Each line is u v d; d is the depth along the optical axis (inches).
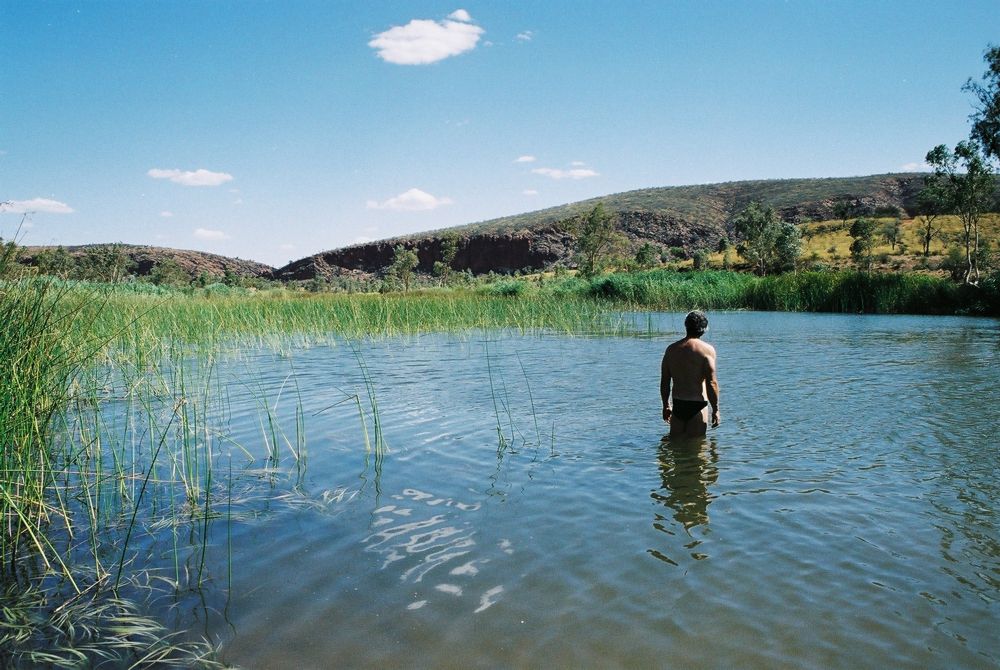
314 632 138.3
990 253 2223.2
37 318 220.4
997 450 263.3
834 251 3779.5
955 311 1227.9
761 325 971.9
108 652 131.3
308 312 860.6
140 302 679.1
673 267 3929.6
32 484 197.9
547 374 475.2
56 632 139.0
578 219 3604.8
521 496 218.7
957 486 221.5
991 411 335.9
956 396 377.4
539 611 145.5
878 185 7755.9
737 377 453.4
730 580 158.2
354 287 4394.7
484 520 198.2
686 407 288.4
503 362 544.1
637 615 143.2
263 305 896.3
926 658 126.6
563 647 131.3
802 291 1418.6
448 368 510.9
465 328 873.5
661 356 582.9
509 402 372.2
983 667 123.5
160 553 178.4
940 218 4392.2
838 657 127.0
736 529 188.4
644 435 295.7
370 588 157.1
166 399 370.0
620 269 3521.2
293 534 189.8
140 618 143.8
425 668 125.1
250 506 212.2
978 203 1723.7
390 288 3757.4
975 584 155.1
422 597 152.5
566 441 286.5
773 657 127.3
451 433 302.7
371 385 432.8
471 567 167.3
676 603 148.0
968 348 634.8
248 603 150.8
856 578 158.4
